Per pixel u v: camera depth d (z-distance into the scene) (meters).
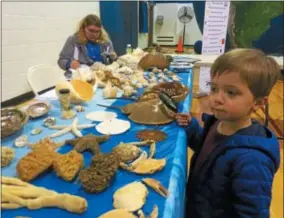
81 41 2.45
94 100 1.36
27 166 0.68
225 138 0.77
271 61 0.71
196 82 2.88
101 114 1.14
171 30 4.71
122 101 1.33
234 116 0.72
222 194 0.74
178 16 4.37
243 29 4.45
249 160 0.65
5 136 0.91
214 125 0.90
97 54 2.51
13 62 2.66
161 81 1.67
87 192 0.62
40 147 0.78
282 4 4.25
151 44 4.95
